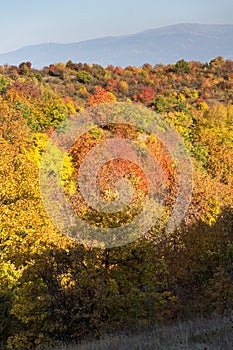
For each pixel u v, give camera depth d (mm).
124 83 109875
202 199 37281
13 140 51938
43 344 14781
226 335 11062
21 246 19672
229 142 77125
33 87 84812
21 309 14984
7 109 58812
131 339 12727
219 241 21031
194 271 20141
